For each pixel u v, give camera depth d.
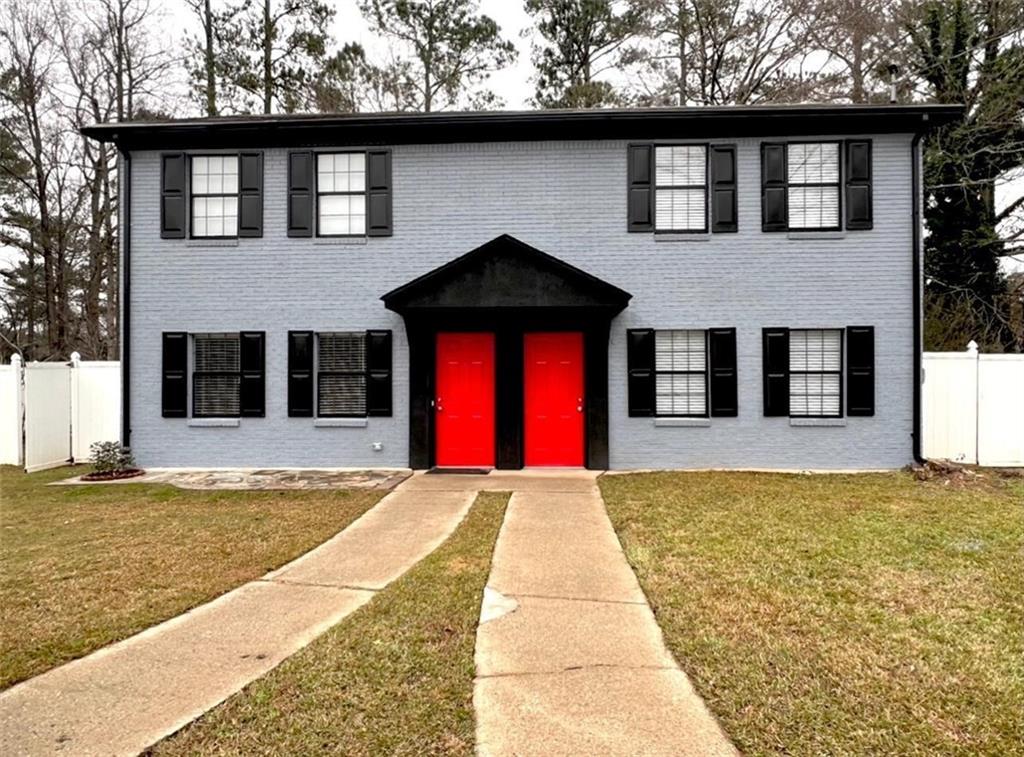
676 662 3.58
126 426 10.70
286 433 10.65
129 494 8.71
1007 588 4.70
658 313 10.38
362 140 10.66
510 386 10.47
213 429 10.68
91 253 20.88
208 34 18.70
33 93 19.56
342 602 4.63
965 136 16.92
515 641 3.89
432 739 2.83
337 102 19.75
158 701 3.18
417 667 3.54
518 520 7.03
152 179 10.78
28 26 19.31
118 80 20.22
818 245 10.23
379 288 10.65
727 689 3.25
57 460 11.38
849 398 10.12
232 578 5.18
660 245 10.38
